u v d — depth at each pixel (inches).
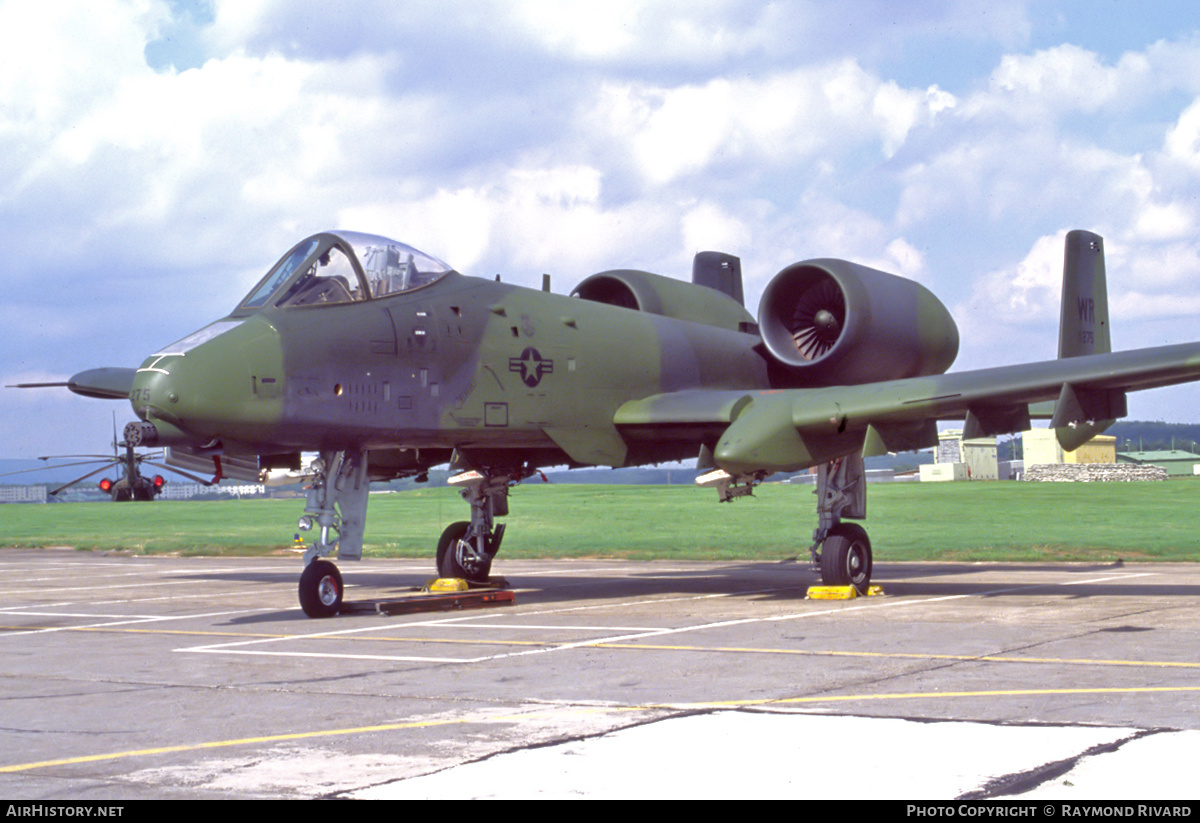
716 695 283.4
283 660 366.9
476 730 247.3
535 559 933.8
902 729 237.9
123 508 2202.3
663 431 575.8
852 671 316.2
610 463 577.0
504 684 308.3
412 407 495.2
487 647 387.5
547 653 368.5
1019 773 201.3
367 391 479.5
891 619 446.6
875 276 607.2
